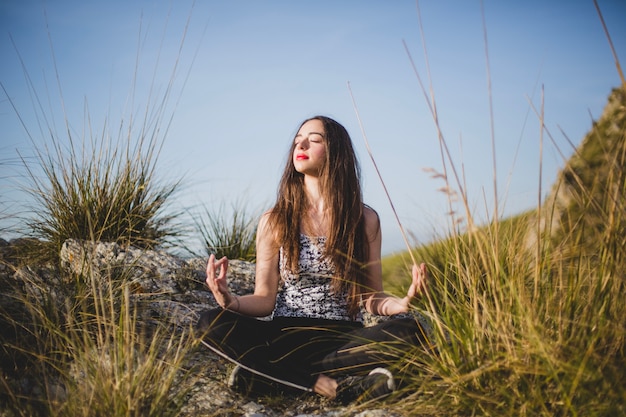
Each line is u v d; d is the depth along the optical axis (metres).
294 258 3.08
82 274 3.61
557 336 2.39
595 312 2.34
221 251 5.55
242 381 2.87
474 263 2.74
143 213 4.79
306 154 3.12
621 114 3.35
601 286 2.38
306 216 3.15
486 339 2.55
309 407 2.84
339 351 2.87
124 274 3.89
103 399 2.35
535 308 2.41
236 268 4.77
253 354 2.88
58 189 4.55
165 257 4.35
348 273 3.06
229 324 2.90
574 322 2.33
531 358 2.36
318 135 3.14
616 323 2.31
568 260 2.58
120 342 2.64
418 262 3.49
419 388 2.59
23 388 2.68
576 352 2.26
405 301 2.77
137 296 3.69
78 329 3.04
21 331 3.09
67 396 2.51
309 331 2.98
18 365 2.89
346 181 3.15
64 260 4.05
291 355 2.95
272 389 2.92
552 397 2.28
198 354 3.26
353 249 3.11
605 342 2.34
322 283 3.07
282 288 3.16
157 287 3.95
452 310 2.65
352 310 3.06
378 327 2.85
